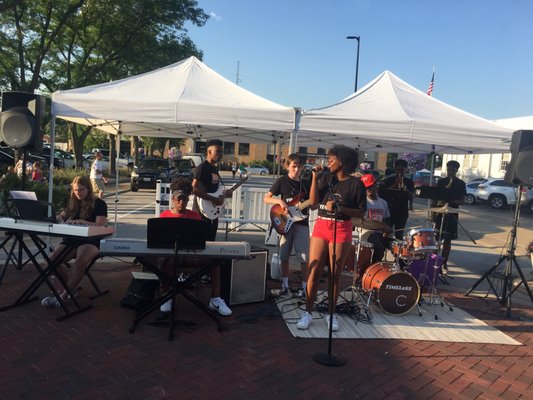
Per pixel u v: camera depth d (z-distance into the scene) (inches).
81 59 890.7
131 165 828.0
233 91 271.0
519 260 363.6
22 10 718.5
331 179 181.8
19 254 237.5
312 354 159.3
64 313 182.9
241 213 422.0
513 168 220.4
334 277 166.4
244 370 144.5
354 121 246.4
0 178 445.4
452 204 283.1
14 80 762.2
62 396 122.9
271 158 2309.3
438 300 232.4
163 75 281.0
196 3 878.4
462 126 251.4
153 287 191.0
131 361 145.6
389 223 266.7
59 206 445.7
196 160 867.4
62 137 1850.4
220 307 189.3
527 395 140.5
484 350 173.9
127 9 810.8
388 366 154.6
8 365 138.1
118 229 390.3
